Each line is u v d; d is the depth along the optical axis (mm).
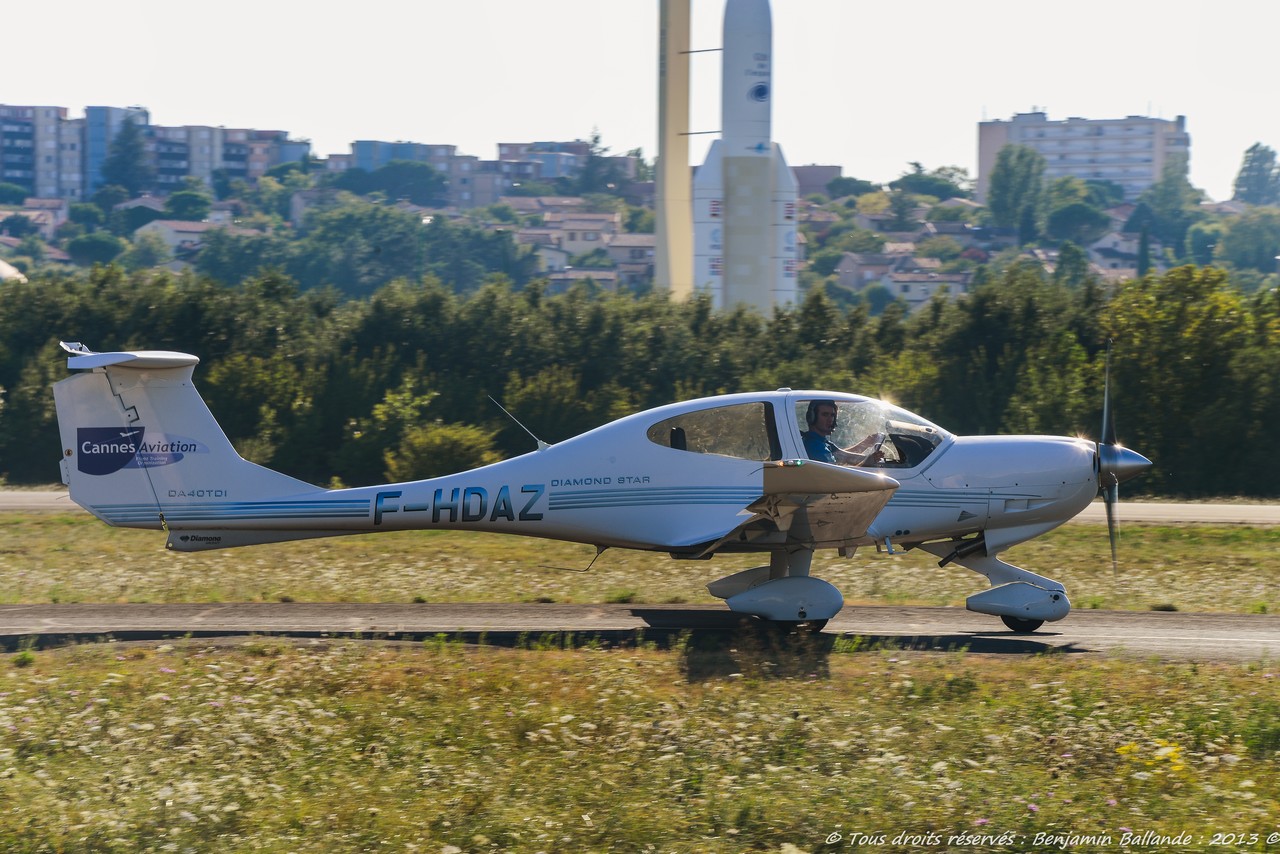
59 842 17750
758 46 140000
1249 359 89625
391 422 91500
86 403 31688
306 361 103750
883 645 30234
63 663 27719
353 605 35938
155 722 23109
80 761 21203
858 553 49969
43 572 43812
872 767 20609
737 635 31469
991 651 29703
